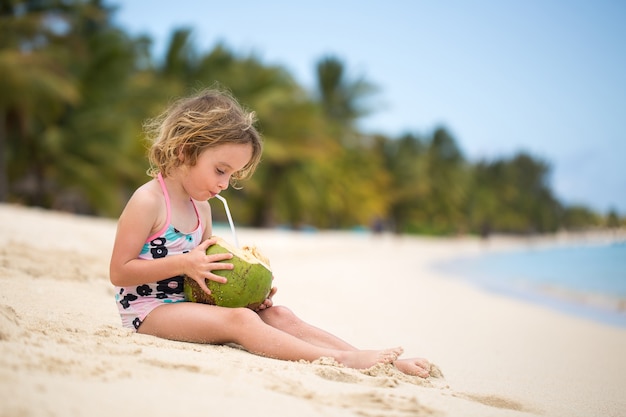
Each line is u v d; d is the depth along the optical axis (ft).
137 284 9.43
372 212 140.36
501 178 263.29
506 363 13.06
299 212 110.22
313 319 16.72
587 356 15.40
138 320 9.52
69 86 66.90
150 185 9.77
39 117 69.51
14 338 6.88
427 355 13.16
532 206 287.48
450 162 206.49
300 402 6.42
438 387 8.93
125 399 5.52
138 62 84.53
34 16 67.62
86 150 72.13
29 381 5.43
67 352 6.82
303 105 102.22
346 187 130.82
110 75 76.02
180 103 10.00
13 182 72.02
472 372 11.59
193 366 7.04
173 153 9.55
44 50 67.82
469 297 30.99
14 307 10.22
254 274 9.45
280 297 20.68
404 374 9.02
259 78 101.76
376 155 164.45
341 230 145.18
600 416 9.11
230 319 9.16
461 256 96.17
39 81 64.34
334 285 28.76
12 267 14.57
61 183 71.72
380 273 42.50
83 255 20.45
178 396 5.91
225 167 9.55
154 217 9.55
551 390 10.64
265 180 106.73
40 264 15.74
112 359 6.89
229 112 9.60
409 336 15.64
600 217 368.27
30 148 70.64
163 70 93.20
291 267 37.91
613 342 18.42
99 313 11.03
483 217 234.38
